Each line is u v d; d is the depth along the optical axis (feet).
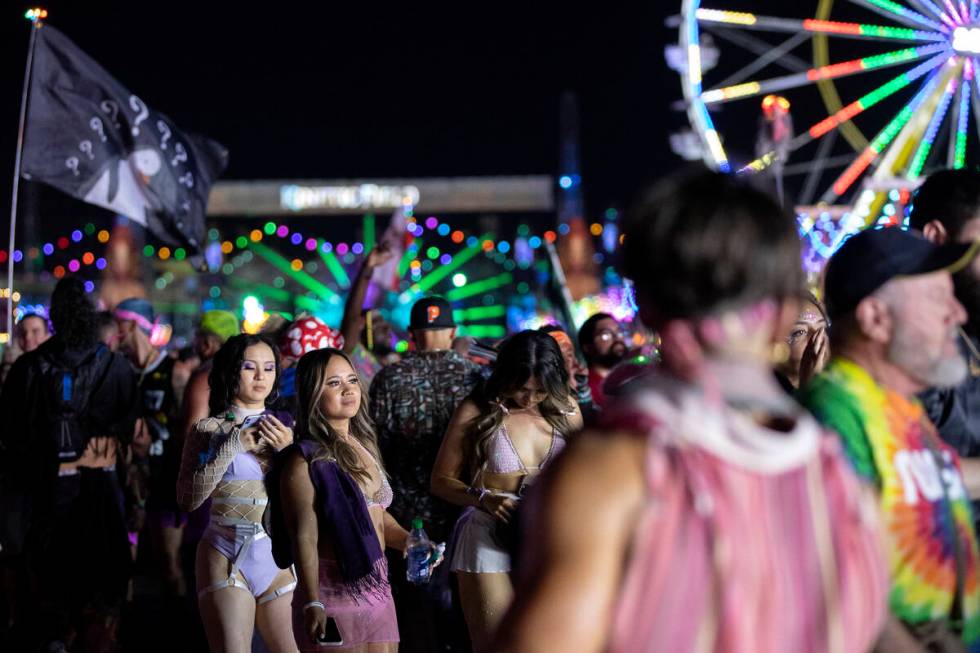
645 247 6.26
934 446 8.47
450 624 20.89
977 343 11.47
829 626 5.99
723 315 6.13
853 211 42.63
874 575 6.26
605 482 5.74
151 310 31.63
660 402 5.94
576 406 18.57
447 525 21.91
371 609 16.16
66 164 30.35
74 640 23.18
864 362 8.79
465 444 18.28
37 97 30.14
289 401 22.99
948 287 8.73
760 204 6.20
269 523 16.58
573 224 152.46
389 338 33.14
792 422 6.21
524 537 6.01
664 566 5.70
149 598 31.63
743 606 5.73
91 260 136.98
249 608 17.87
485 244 161.99
